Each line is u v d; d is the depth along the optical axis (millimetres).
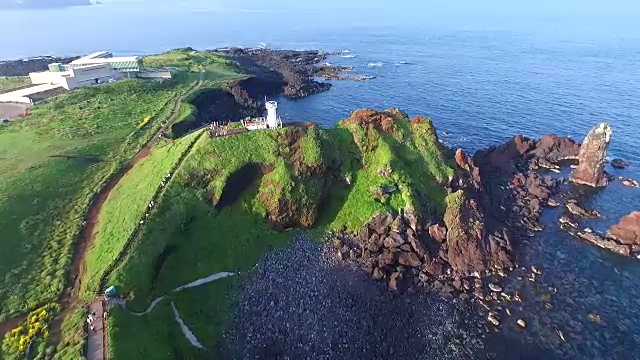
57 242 65312
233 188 76375
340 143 84250
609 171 107375
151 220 65625
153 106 121125
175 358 50719
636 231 78000
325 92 181750
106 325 49094
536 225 84812
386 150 82500
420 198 78625
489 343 59562
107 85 134875
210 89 143000
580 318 63906
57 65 145750
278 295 63656
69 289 56281
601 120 139000
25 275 58656
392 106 159375
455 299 66438
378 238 74062
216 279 64000
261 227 73625
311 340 57906
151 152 90562
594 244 79562
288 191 75125
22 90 135125
